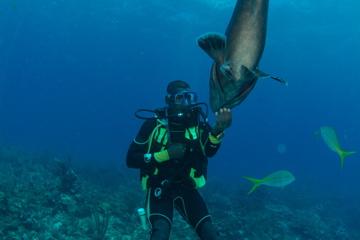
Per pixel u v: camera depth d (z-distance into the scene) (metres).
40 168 15.00
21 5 44.47
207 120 3.89
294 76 67.12
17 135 39.34
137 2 37.94
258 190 15.41
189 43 52.47
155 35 50.41
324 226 14.34
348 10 35.25
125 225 9.19
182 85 3.85
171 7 38.47
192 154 3.75
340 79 67.06
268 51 51.50
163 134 3.76
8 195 8.82
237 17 2.18
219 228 9.90
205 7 37.38
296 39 45.31
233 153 75.38
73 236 7.90
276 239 10.99
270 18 38.28
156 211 3.65
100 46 59.91
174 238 8.68
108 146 45.31
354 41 44.97
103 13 43.09
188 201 3.79
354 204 20.73
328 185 30.56
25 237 7.06
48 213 8.78
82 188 11.77
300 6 34.91
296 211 15.55
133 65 72.75
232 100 2.35
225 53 2.18
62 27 51.88
